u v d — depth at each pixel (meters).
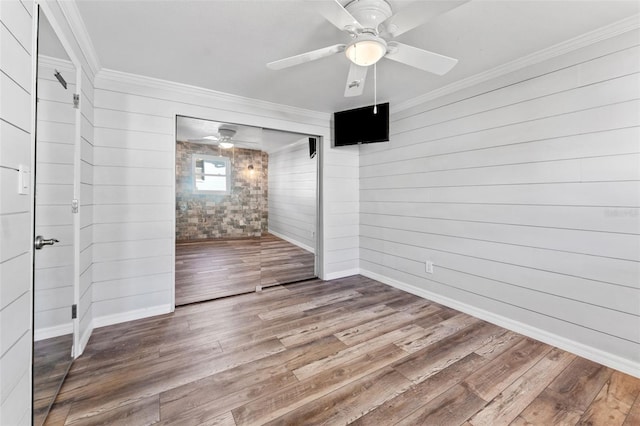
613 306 1.89
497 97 2.48
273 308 2.90
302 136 3.97
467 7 1.66
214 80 2.70
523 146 2.32
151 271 2.71
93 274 2.44
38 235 1.45
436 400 1.61
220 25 1.85
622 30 1.81
